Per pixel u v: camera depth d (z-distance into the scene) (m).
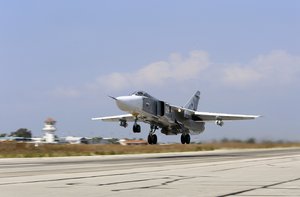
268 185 18.31
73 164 35.56
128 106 49.03
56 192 16.14
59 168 30.03
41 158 49.94
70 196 15.09
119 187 17.72
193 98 71.12
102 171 26.78
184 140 62.94
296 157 48.34
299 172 25.36
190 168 29.47
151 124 56.97
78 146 85.62
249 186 17.97
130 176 22.94
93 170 27.81
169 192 16.09
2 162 39.69
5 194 15.60
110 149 80.19
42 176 22.98
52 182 19.75
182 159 44.84
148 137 57.81
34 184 18.89
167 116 55.19
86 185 18.47
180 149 85.75
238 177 22.14
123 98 49.38
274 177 22.06
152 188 17.36
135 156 55.56
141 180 20.67
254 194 15.45
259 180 20.50
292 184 18.66
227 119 64.44
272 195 15.16
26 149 71.62
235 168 29.20
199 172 25.69
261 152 73.00
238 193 15.75
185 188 17.34
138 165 33.69
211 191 16.36
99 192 16.12
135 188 17.38
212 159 44.56
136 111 50.34
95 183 19.28
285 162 36.75
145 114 51.84
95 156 56.59
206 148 91.12
